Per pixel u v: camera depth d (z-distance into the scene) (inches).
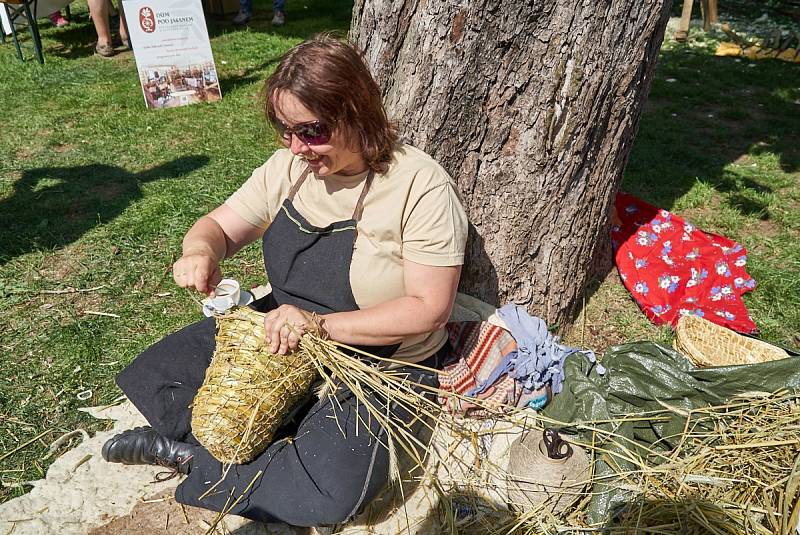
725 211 170.1
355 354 83.4
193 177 185.2
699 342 111.9
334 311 83.4
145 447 86.8
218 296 94.6
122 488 89.0
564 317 119.7
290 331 74.4
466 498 85.2
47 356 115.8
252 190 90.8
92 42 327.6
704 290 132.1
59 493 88.1
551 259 109.7
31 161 193.6
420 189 79.0
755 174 193.8
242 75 280.2
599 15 91.8
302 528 83.9
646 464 83.2
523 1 88.8
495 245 107.1
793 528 71.8
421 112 97.8
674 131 226.4
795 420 84.6
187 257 84.8
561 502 82.0
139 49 233.6
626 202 154.3
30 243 150.4
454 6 90.1
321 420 78.6
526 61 93.0
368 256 80.7
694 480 80.0
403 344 85.6
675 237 144.4
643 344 97.5
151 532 83.8
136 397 85.4
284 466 77.1
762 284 137.6
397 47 98.3
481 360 96.1
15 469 93.6
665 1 99.7
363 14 101.4
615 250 142.4
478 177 101.9
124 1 227.0
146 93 238.5
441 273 80.0
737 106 253.3
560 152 99.1
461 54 92.7
